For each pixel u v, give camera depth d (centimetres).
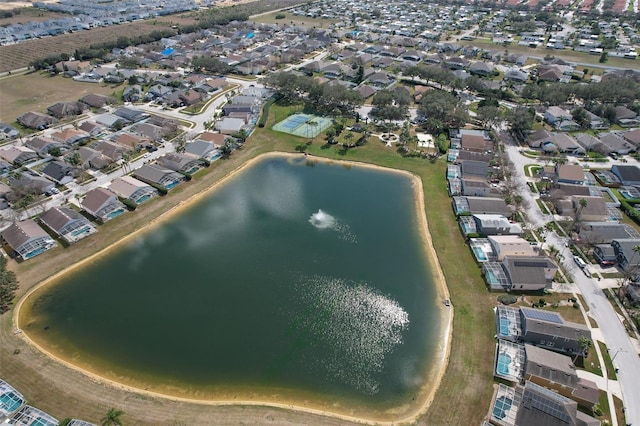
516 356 7038
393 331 7906
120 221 10781
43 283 8862
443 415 6375
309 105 18075
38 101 18262
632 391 6556
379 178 12950
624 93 16862
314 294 8719
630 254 8931
